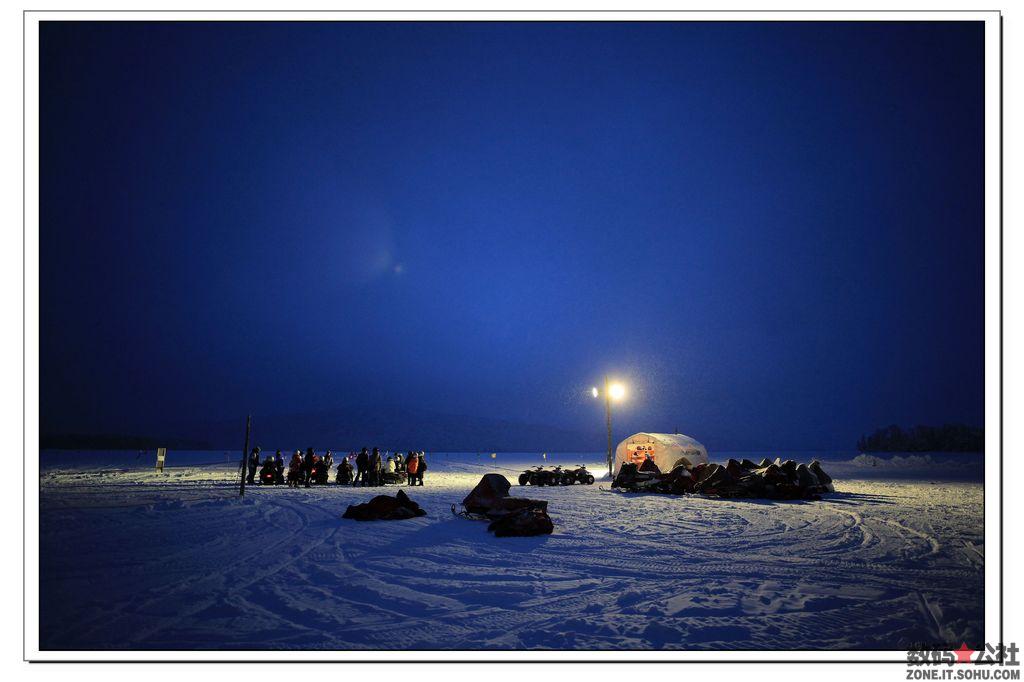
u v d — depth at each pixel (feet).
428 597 21.04
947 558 28.14
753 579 23.93
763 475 63.31
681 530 36.65
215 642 16.69
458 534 34.32
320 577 23.67
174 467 118.01
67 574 23.50
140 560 26.25
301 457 74.79
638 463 114.11
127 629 17.57
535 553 28.86
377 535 33.60
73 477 80.18
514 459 257.34
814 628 18.25
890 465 148.97
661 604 20.40
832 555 28.73
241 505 47.55
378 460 79.05
